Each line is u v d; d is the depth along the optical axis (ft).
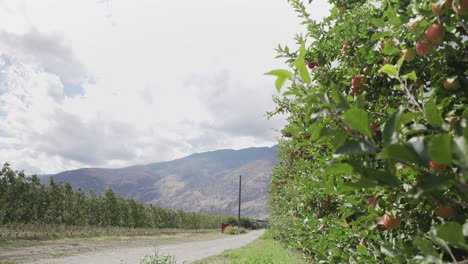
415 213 7.16
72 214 86.99
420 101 5.81
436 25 5.49
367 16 10.90
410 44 6.93
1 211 64.34
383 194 6.66
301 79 4.28
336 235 12.44
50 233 80.02
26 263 37.86
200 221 205.98
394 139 3.76
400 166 6.19
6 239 61.46
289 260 31.42
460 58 6.20
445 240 4.09
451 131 4.16
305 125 11.60
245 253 50.24
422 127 4.53
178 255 52.39
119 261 42.50
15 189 67.67
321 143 10.39
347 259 11.66
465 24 5.41
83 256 46.29
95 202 100.07
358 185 3.94
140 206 129.90
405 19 6.05
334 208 14.97
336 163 3.89
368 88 9.98
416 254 5.63
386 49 6.91
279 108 17.46
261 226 299.38
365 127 3.76
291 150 22.07
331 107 4.08
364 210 8.18
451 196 5.21
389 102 8.82
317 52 12.64
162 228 150.41
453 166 3.89
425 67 7.51
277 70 4.22
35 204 72.74
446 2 5.17
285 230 46.37
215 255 51.65
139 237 100.27
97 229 103.14
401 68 7.87
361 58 10.07
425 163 3.53
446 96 6.07
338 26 11.46
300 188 16.63
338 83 10.89
